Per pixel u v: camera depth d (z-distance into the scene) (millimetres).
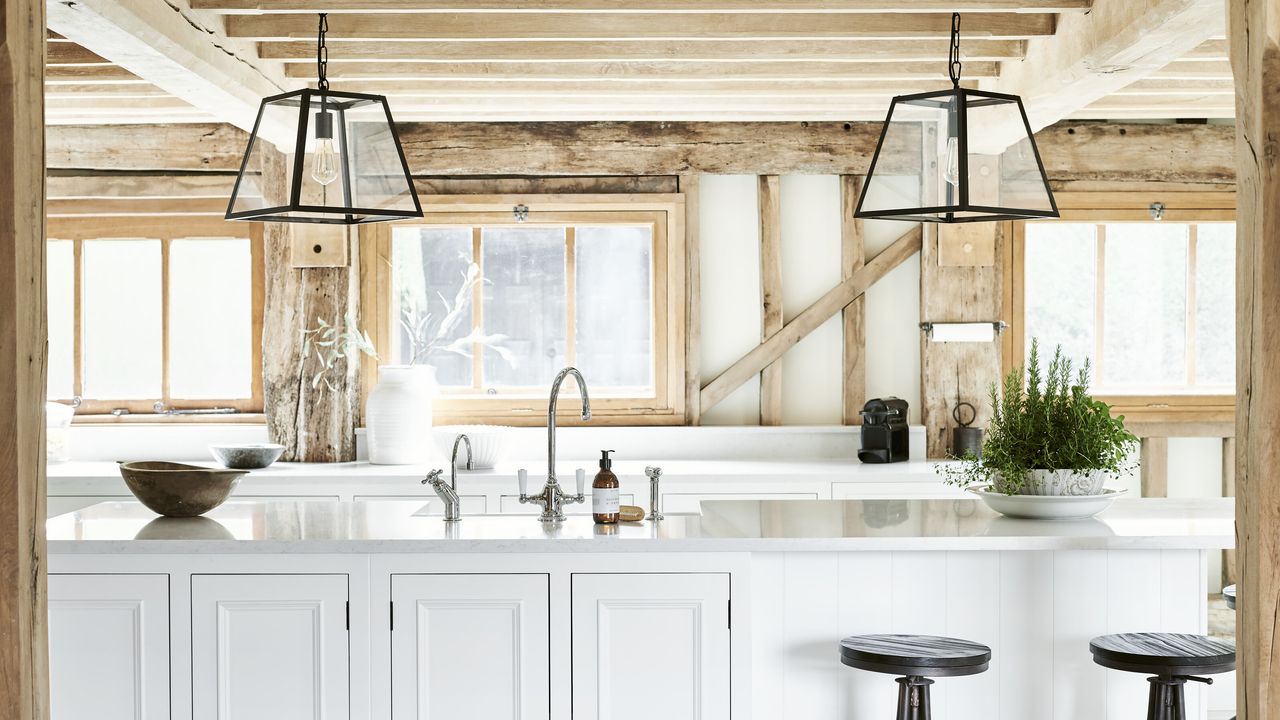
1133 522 3680
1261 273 2420
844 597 3508
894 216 3168
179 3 3871
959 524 3648
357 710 3320
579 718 3316
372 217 3326
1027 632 3508
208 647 3314
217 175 6215
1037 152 3156
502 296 6277
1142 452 6281
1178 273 6312
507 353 6285
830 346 6258
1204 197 6250
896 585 3510
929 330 6086
